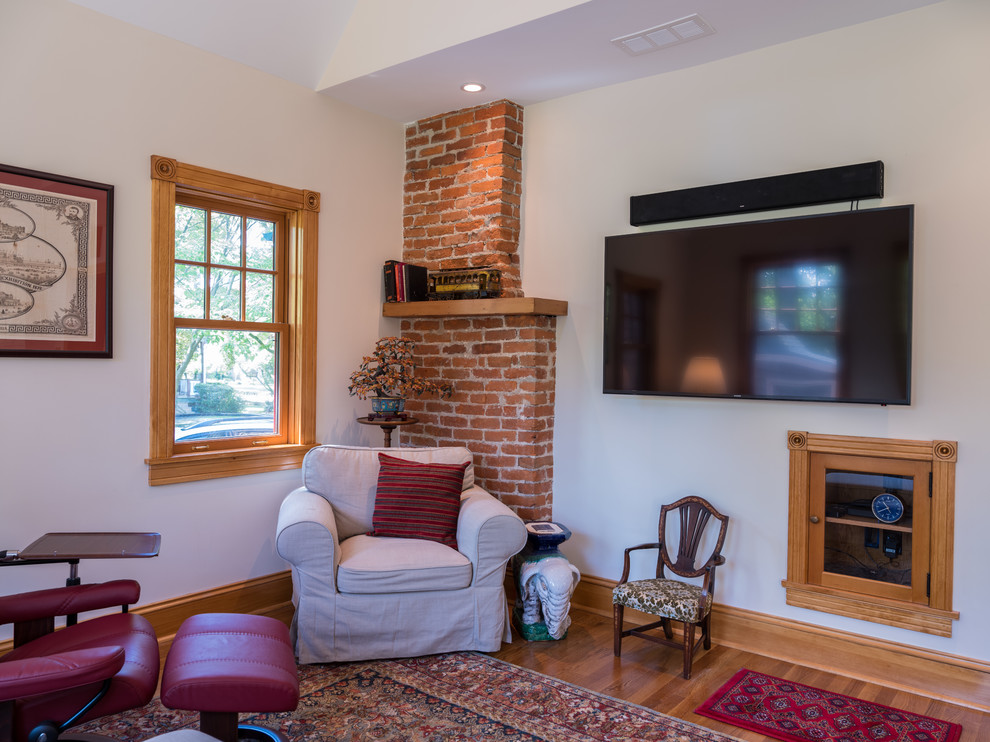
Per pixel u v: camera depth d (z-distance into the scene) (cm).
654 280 353
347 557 309
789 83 324
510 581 404
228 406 364
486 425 404
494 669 305
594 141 386
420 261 440
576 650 329
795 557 321
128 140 311
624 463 375
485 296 391
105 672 180
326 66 384
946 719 267
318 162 393
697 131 351
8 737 173
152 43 319
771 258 319
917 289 293
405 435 442
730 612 338
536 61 347
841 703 278
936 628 288
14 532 279
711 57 341
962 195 283
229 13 331
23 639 227
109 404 307
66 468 294
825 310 306
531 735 251
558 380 400
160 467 324
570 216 395
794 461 321
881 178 296
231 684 194
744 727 259
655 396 358
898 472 299
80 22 295
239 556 358
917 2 286
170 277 326
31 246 280
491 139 405
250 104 358
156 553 230
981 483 280
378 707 270
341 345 409
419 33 343
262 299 380
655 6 289
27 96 280
